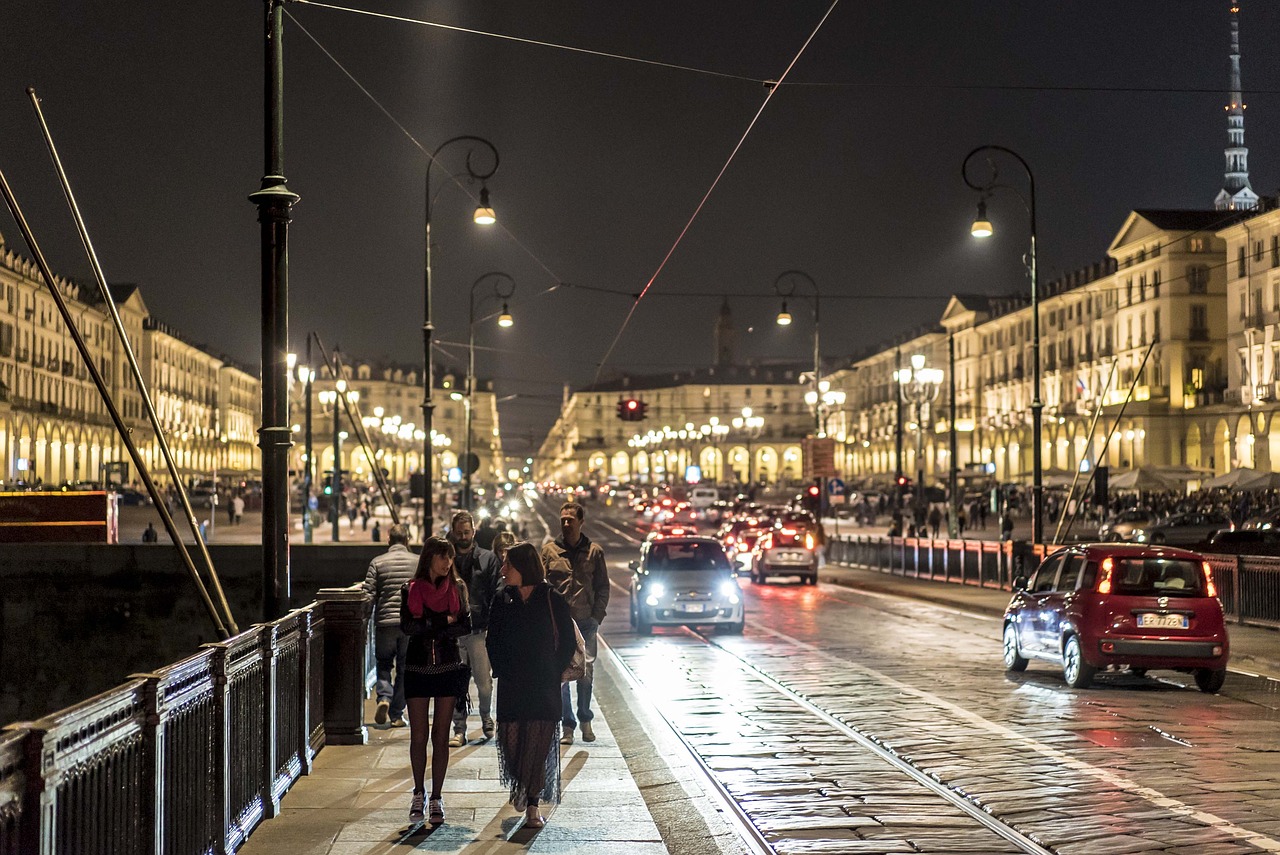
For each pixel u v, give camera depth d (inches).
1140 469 2475.4
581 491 5482.3
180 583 1145.4
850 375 5920.3
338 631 466.6
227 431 5915.4
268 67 428.8
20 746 181.0
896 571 1705.2
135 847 232.2
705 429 4635.8
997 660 775.1
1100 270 3715.6
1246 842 316.5
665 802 388.2
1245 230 3024.1
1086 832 330.0
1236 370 3085.6
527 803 342.6
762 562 1609.3
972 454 4525.1
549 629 346.9
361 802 368.8
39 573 1152.8
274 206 424.5
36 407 3420.3
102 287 476.7
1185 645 615.2
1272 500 2260.1
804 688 642.8
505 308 1894.7
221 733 291.7
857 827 343.9
